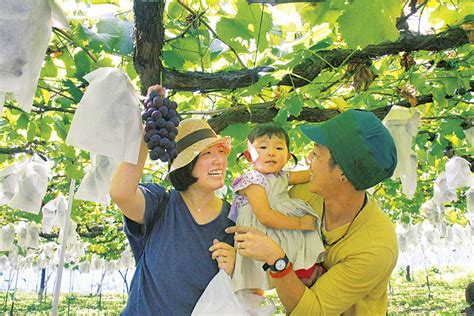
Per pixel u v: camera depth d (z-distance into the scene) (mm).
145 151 1918
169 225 2123
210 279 2072
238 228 1989
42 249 19672
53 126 4203
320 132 2107
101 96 1684
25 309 21188
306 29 3121
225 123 3377
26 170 3748
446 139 4922
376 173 2043
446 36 2852
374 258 2043
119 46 2633
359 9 1811
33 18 1394
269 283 2119
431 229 11766
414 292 23672
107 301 26438
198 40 2881
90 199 2539
